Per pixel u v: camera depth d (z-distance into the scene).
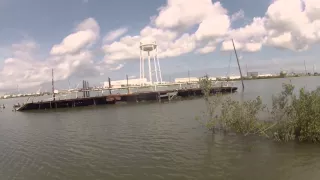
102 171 17.84
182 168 17.14
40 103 69.75
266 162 16.83
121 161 19.48
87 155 21.72
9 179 17.64
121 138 26.86
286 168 15.73
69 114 54.56
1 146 27.69
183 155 19.59
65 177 17.30
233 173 15.74
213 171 16.27
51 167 19.44
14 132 36.91
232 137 22.89
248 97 63.31
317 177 14.37
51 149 24.69
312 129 19.50
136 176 16.55
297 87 78.81
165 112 45.53
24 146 26.92
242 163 17.05
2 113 70.81
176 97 76.62
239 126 24.19
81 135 30.28
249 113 24.19
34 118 52.62
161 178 15.93
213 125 25.95
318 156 16.98
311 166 15.66
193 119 34.47
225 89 85.81
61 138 29.45
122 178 16.44
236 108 24.89
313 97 20.55
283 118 25.03
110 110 56.47
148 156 20.11
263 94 68.50
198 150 20.38
